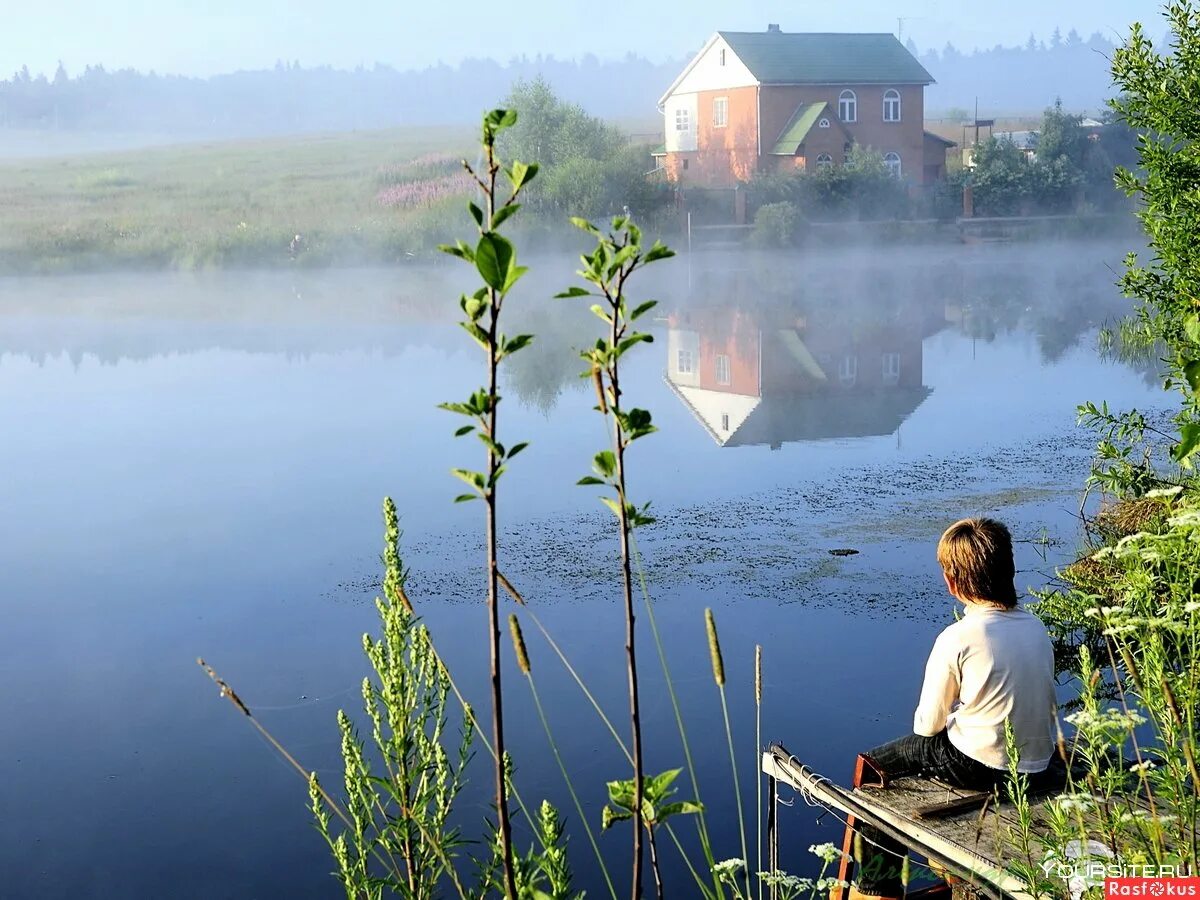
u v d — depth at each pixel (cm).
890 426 1501
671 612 877
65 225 4694
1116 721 324
